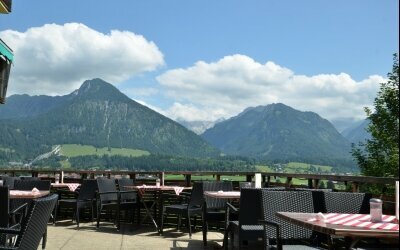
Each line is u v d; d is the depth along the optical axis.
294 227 3.83
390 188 8.84
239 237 4.63
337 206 4.04
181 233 7.50
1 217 3.74
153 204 8.05
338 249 3.94
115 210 8.29
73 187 8.44
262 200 3.84
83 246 6.14
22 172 9.86
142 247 6.16
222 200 7.03
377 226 2.81
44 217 2.87
